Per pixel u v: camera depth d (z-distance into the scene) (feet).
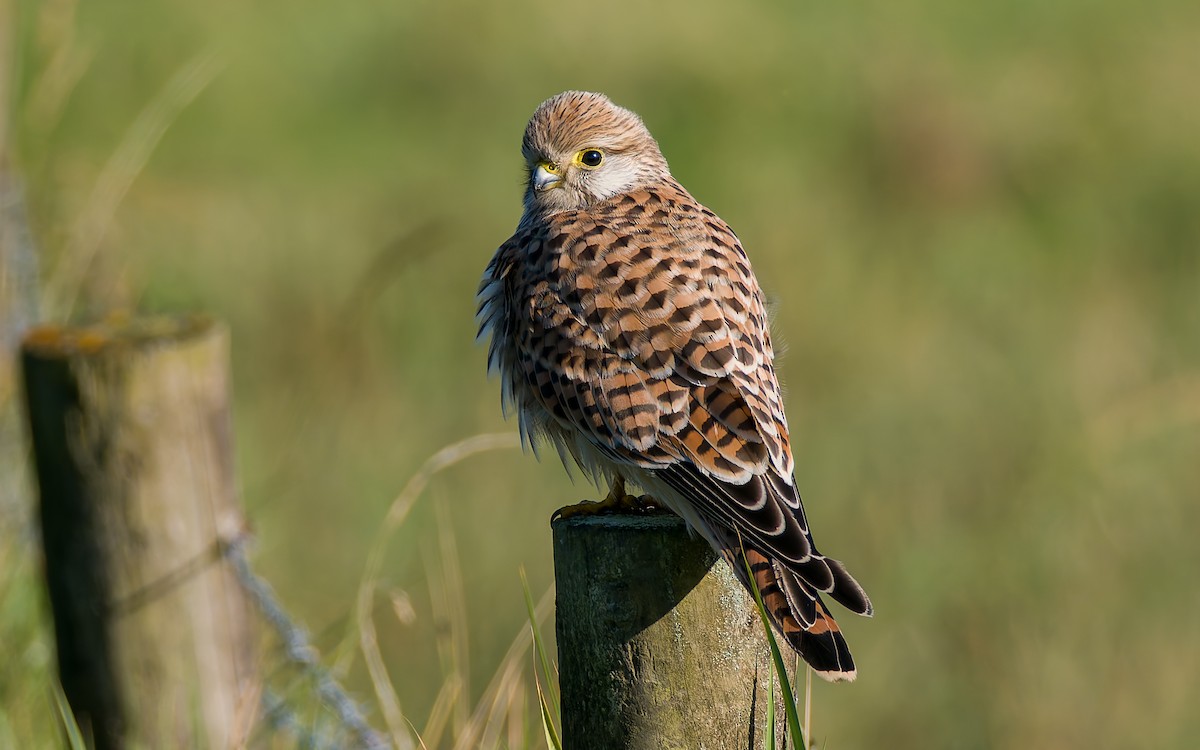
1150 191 61.16
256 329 47.98
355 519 38.17
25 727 25.72
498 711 23.84
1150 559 40.19
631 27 65.05
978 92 64.44
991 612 38.70
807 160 61.11
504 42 64.64
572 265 22.21
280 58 62.08
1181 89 65.31
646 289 21.52
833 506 42.68
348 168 57.93
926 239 58.03
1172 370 48.93
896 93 63.36
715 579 18.54
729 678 18.54
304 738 24.72
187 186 52.44
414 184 56.75
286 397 43.73
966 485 43.09
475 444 26.27
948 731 36.01
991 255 56.24
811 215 57.57
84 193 39.06
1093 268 57.47
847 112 63.21
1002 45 68.49
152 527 25.16
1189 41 67.97
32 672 27.50
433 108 62.13
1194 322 52.60
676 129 61.67
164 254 47.52
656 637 18.52
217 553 25.49
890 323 51.96
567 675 19.15
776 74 64.13
